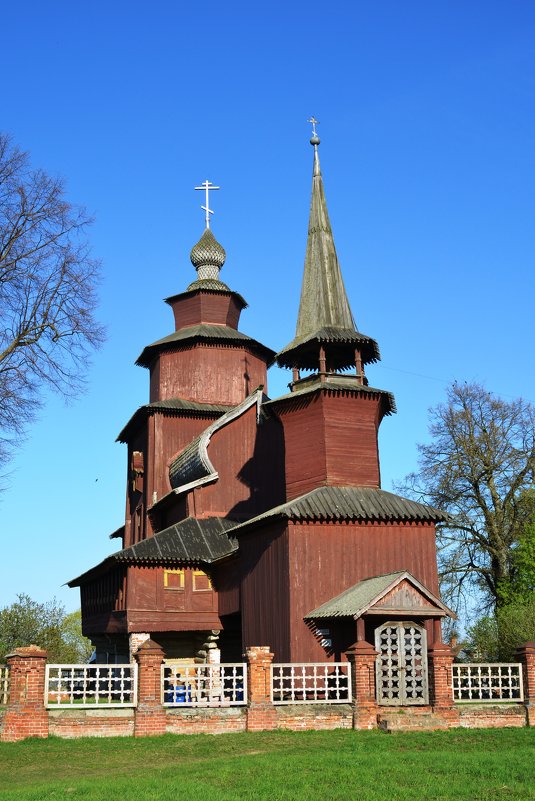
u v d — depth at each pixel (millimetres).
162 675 23938
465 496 47500
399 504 30891
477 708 24719
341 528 29797
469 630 40750
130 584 34844
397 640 25719
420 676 25531
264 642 30250
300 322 35281
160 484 42750
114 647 39406
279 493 39625
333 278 35438
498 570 46062
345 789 16312
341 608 26938
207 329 46000
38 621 55031
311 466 32031
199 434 43906
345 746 21375
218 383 45219
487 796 15633
